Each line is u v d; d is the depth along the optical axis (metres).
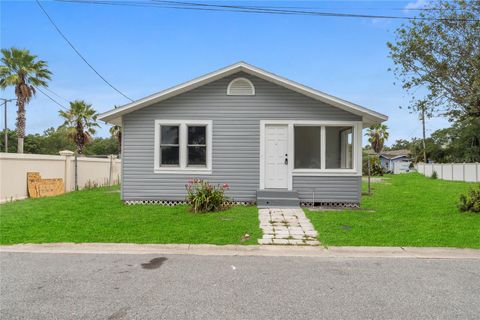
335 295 4.03
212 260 5.52
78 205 10.58
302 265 5.28
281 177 10.91
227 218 8.60
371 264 5.36
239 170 10.93
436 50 10.13
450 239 6.71
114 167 20.88
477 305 3.77
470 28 9.79
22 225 7.71
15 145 42.00
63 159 15.34
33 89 19.56
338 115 10.80
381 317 3.45
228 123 10.93
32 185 13.01
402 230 7.42
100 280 4.52
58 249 6.11
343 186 10.82
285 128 10.92
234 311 3.56
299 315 3.48
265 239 6.77
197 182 10.41
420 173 37.84
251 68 10.59
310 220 8.46
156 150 10.93
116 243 6.40
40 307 3.64
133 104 10.67
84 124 21.92
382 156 55.12
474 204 9.41
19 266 5.12
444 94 10.38
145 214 9.06
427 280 4.60
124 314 3.48
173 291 4.12
